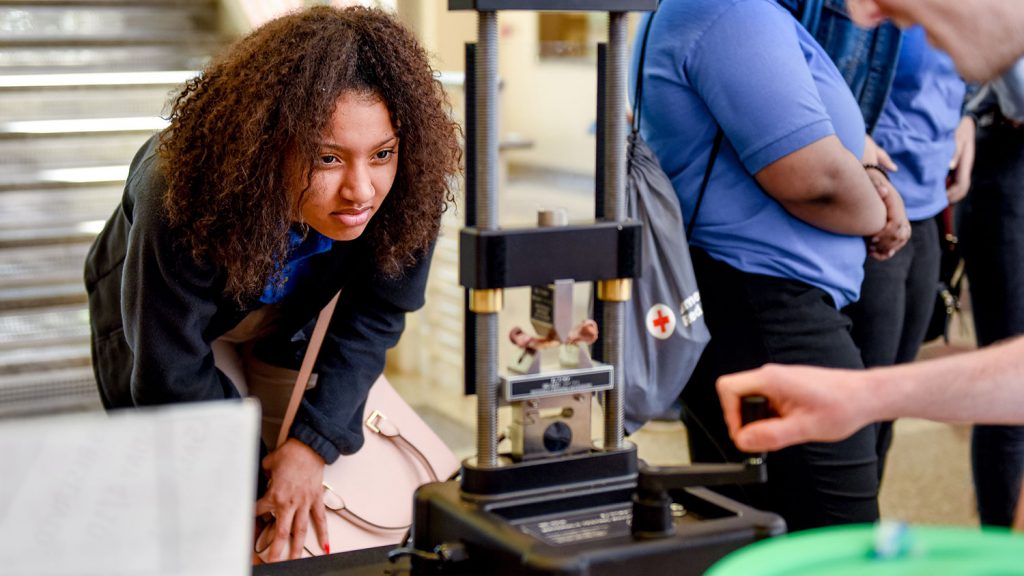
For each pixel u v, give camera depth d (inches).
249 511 32.2
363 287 70.9
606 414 47.2
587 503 45.4
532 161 239.8
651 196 76.5
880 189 82.4
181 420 31.6
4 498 30.5
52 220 166.4
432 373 173.9
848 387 43.1
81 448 31.0
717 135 77.2
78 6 191.8
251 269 58.4
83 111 179.9
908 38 86.9
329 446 70.0
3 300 157.8
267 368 73.4
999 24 44.4
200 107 57.1
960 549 34.7
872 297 87.7
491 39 43.0
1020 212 100.2
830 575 33.1
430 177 60.8
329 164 56.5
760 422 42.6
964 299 162.6
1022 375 44.3
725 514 44.4
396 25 58.2
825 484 76.7
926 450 146.4
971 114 101.5
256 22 155.9
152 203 59.9
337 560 49.9
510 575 40.9
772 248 77.5
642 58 79.4
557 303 44.6
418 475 75.2
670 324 76.5
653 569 41.1
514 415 45.6
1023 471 99.0
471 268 43.8
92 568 31.1
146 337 62.2
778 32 74.2
